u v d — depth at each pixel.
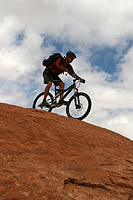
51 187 2.03
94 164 2.80
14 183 1.89
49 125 3.53
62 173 2.34
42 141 2.85
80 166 2.64
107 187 2.48
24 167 2.18
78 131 3.71
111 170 2.79
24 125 3.16
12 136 2.72
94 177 2.55
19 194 1.79
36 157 2.46
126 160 3.19
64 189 2.11
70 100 5.56
